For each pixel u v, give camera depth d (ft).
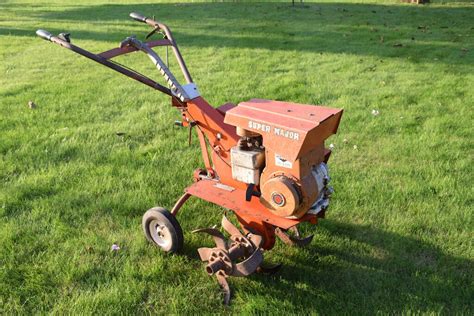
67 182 17.94
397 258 13.93
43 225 15.33
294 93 27.35
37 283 12.85
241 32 44.80
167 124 23.16
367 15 52.54
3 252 14.03
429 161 19.25
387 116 23.89
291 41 40.88
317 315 11.62
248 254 12.47
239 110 12.35
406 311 11.80
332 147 20.66
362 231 15.21
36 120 23.72
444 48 37.73
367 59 34.86
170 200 16.78
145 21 16.05
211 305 12.24
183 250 14.35
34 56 37.76
